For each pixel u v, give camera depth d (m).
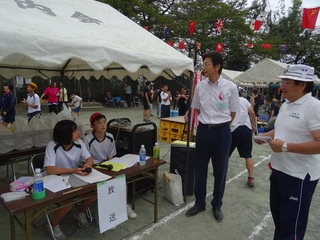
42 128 3.46
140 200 3.47
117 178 2.31
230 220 3.02
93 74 5.44
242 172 4.81
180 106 9.09
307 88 1.75
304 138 1.75
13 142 3.16
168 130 6.90
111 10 3.97
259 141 2.02
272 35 25.80
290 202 1.86
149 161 2.82
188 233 2.71
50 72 5.54
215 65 2.64
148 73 4.35
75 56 2.16
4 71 4.84
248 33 19.72
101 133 3.02
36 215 1.84
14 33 1.85
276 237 2.14
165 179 3.39
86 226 2.75
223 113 2.73
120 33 3.13
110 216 2.28
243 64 28.17
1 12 2.22
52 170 2.34
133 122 10.18
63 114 3.97
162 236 2.63
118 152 3.51
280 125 1.90
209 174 4.62
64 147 2.55
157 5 19.36
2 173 4.31
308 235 2.77
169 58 2.97
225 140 2.76
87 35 2.53
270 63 9.16
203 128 2.84
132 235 2.64
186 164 3.36
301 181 1.80
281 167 1.91
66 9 3.16
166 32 9.56
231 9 19.00
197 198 3.13
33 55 1.92
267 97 16.25
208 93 2.78
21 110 12.86
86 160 2.69
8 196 1.78
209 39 18.53
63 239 2.50
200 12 18.98
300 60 27.72
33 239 2.53
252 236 2.70
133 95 19.53
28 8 2.62
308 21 4.99
